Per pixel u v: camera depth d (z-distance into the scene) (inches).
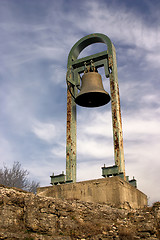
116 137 491.8
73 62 584.1
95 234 323.0
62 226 335.6
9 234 291.1
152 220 340.8
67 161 528.4
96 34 584.4
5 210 331.0
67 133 551.8
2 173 932.0
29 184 1002.1
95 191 440.1
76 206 378.6
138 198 506.0
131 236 310.2
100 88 487.2
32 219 330.0
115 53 578.9
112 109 516.7
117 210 396.2
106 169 467.8
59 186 473.1
